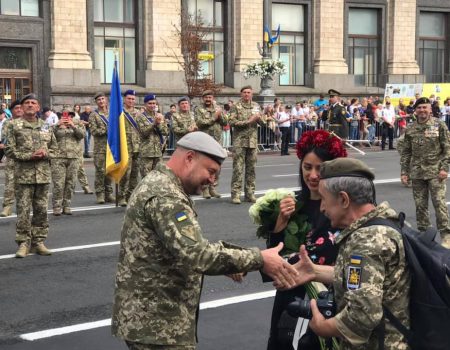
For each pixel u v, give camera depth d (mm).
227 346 5957
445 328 3160
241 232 10562
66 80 29312
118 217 12172
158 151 13883
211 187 14258
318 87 35594
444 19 39594
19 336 6211
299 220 4281
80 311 6918
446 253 3252
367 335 3125
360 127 28906
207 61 32812
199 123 14352
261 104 29531
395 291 3184
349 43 37094
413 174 10016
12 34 28484
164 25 31688
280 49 35219
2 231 10945
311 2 35625
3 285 7820
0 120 21844
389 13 37750
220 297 7367
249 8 33781
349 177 3318
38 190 9156
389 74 37594
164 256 3662
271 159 23562
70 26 29531
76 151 12609
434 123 9828
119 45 31297
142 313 3658
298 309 3697
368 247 3164
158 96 31250
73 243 9977
